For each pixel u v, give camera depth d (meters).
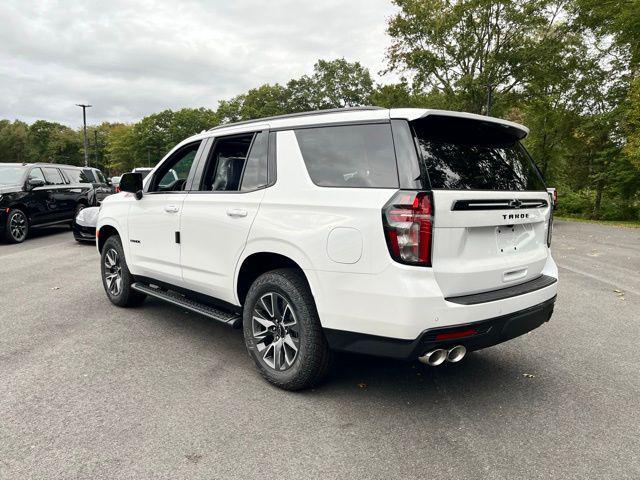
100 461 2.52
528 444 2.74
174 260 4.37
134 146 89.50
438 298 2.71
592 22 22.55
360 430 2.87
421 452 2.64
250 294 3.53
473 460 2.57
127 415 3.02
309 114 3.44
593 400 3.31
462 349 2.85
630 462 2.57
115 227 5.21
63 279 7.03
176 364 3.87
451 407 3.18
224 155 4.02
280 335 3.41
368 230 2.82
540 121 24.58
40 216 11.81
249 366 3.85
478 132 3.22
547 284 3.37
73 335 4.55
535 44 21.72
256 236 3.46
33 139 104.31
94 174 14.75
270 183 3.50
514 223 3.19
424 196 2.70
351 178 3.04
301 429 2.88
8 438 2.74
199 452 2.62
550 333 4.81
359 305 2.88
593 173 28.08
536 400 3.30
